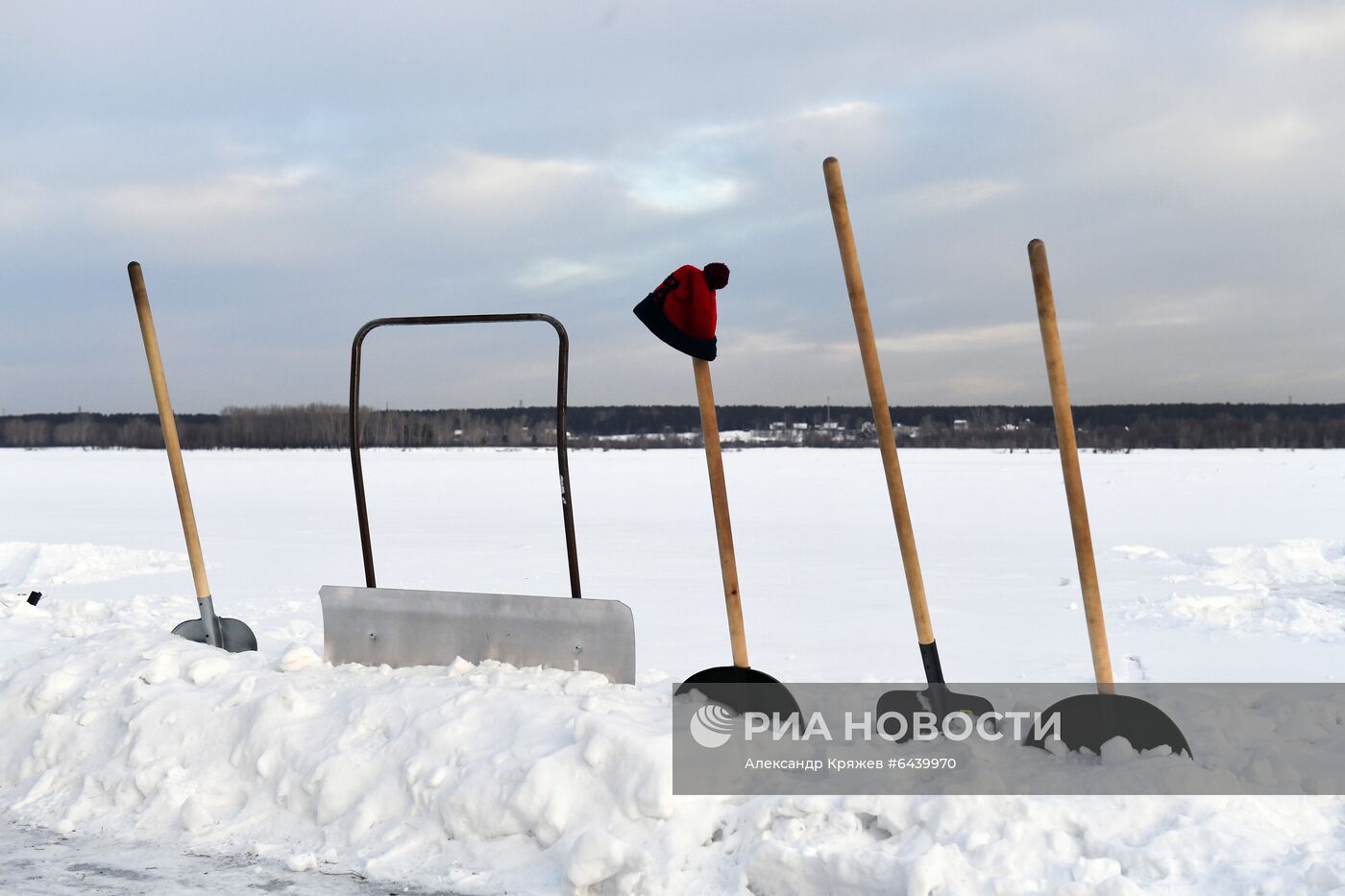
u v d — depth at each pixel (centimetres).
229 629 546
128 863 341
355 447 483
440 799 344
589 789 330
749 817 317
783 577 1191
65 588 1112
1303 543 1295
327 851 344
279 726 390
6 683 462
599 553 1471
